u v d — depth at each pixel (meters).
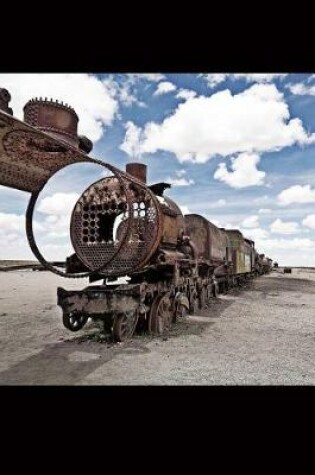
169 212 8.46
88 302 6.82
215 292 16.66
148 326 8.08
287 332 8.84
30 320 10.05
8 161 5.21
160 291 8.32
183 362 5.88
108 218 8.38
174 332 8.43
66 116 5.61
